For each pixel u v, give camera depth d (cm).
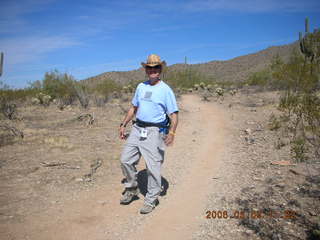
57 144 718
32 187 445
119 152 656
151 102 348
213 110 1461
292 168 483
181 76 3038
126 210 371
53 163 553
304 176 442
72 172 514
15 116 1216
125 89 2661
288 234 294
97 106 1611
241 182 447
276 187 412
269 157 565
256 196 389
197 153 650
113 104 1730
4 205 382
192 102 1961
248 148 655
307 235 290
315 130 329
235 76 7569
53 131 907
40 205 384
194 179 480
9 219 344
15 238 306
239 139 765
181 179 482
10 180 474
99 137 821
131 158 364
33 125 1023
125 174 373
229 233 305
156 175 355
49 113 1362
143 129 351
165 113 358
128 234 316
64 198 407
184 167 548
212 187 438
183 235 310
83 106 1564
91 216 356
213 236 302
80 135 849
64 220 346
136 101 367
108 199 405
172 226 330
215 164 558
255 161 550
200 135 855
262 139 711
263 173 477
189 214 356
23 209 371
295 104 355
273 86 2208
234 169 516
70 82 1714
